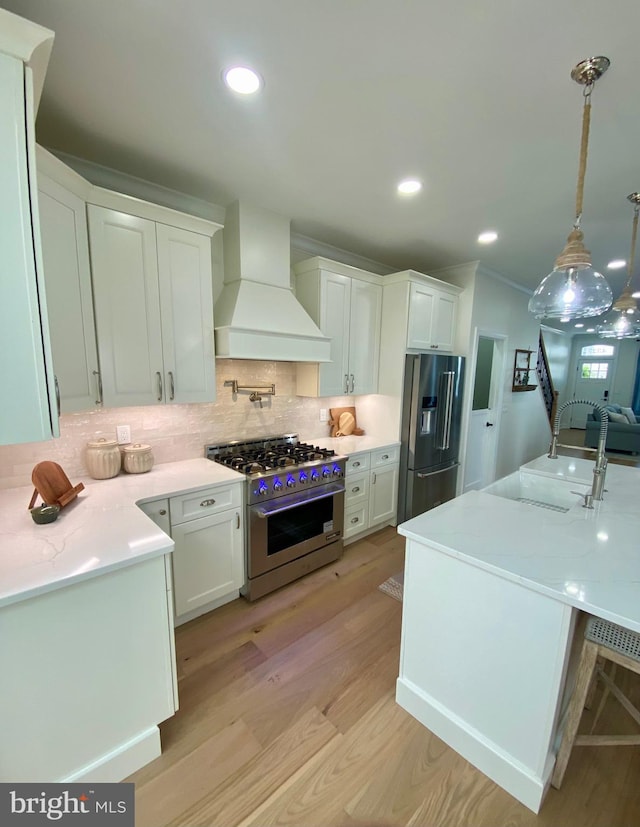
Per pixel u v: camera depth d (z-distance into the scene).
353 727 1.59
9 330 1.08
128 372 1.99
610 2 1.05
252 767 1.42
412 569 1.57
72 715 1.24
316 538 2.74
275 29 1.18
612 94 1.41
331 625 2.22
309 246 3.13
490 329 4.20
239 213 2.41
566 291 1.66
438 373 3.48
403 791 1.35
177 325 2.16
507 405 4.96
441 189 2.21
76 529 1.49
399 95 1.46
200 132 1.72
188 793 1.34
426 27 1.16
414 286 3.34
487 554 1.35
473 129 1.66
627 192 2.20
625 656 1.15
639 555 1.35
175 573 2.06
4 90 1.01
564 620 1.17
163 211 2.03
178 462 2.54
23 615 1.11
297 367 3.21
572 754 1.47
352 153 1.87
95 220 1.80
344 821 1.26
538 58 1.26
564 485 2.38
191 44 1.24
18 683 1.13
